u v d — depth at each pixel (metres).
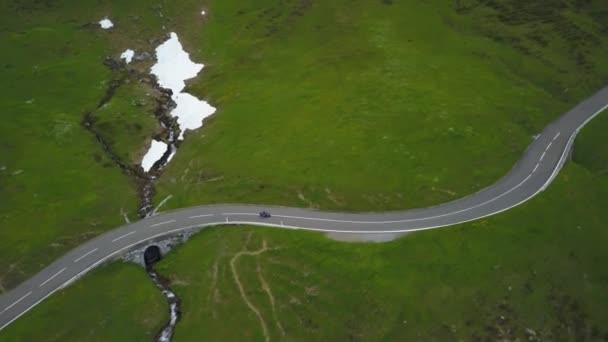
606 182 101.56
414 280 84.69
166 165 114.00
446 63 141.00
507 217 93.81
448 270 86.06
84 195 105.56
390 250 88.75
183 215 98.81
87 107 131.62
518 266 86.88
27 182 109.00
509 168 105.94
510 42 150.25
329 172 106.75
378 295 83.00
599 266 88.44
